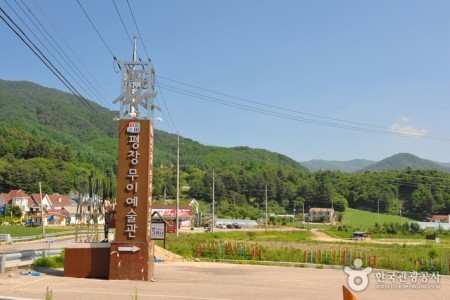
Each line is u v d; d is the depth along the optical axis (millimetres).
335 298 14383
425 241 74062
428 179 136750
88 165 143250
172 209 84875
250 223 106750
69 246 17516
